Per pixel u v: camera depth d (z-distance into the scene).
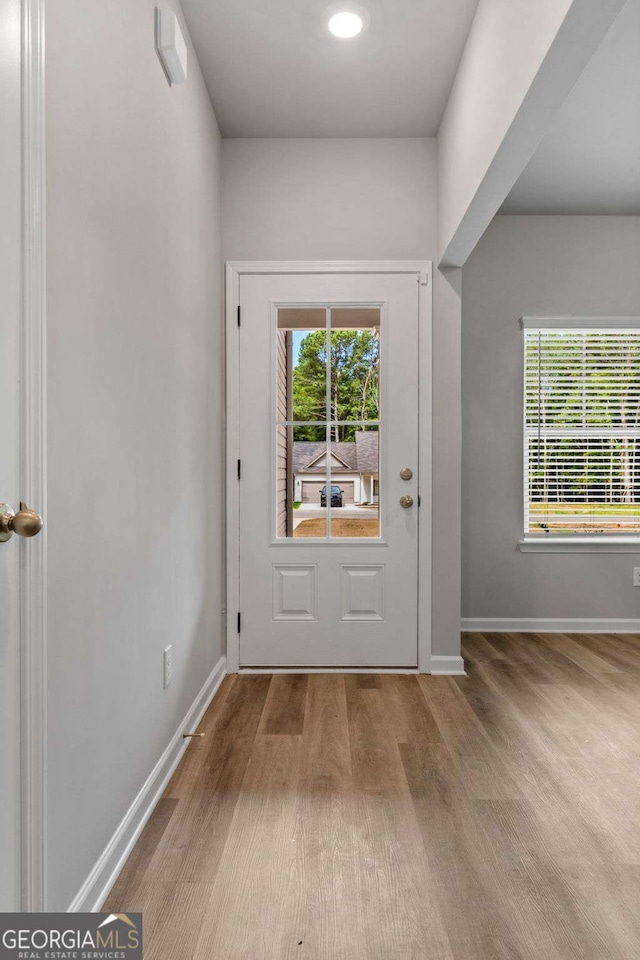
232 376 3.04
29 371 1.04
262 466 3.07
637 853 1.59
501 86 1.87
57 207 1.16
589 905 1.39
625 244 3.87
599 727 2.38
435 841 1.63
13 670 1.02
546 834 1.67
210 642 2.71
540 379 3.89
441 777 1.98
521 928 1.32
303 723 2.41
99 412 1.38
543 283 3.87
